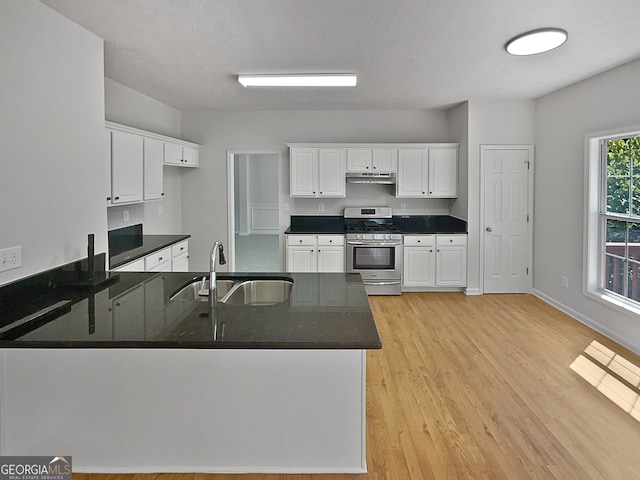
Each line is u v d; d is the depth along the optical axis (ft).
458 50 11.18
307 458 6.59
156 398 6.45
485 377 10.74
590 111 14.16
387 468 7.18
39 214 7.91
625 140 13.15
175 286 8.53
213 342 5.50
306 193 19.61
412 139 20.38
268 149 20.44
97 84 9.78
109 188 12.00
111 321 6.33
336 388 6.50
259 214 42.80
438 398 9.68
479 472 7.10
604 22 9.34
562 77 14.06
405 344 13.08
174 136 19.69
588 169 14.26
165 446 6.51
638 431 8.31
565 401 9.50
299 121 20.33
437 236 18.83
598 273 14.42
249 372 6.45
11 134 7.23
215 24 9.33
